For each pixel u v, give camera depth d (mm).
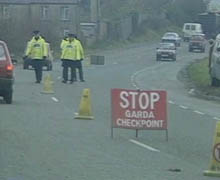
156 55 178000
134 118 42656
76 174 29891
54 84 88438
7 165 31484
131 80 108688
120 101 42531
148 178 29609
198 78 112312
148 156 35875
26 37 165625
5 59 58406
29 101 63594
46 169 30828
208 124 52719
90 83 94750
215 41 95188
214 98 80812
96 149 37375
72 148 37250
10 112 53062
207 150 38812
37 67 86438
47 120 49281
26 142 38594
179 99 78375
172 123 52719
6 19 162500
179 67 150750
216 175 30969
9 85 58344
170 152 37719
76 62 91375
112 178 29266
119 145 39312
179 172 31594
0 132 42094
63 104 62094
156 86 98750
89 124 48438
